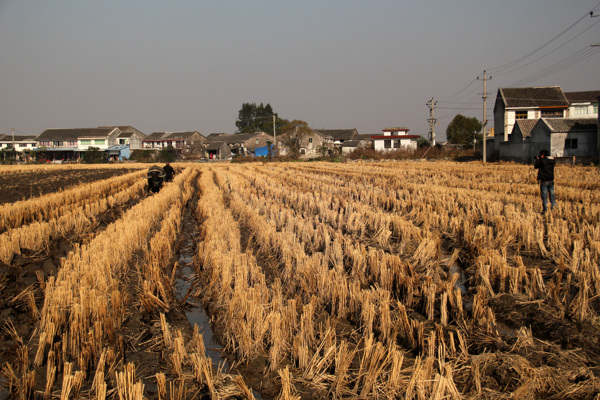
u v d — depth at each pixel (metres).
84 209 17.12
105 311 6.79
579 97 69.31
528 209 15.34
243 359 6.23
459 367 5.70
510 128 61.12
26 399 5.21
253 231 13.21
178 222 14.52
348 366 5.62
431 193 19.80
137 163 73.19
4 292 8.26
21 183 32.00
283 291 8.54
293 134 84.25
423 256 9.99
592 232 11.02
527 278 8.20
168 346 6.62
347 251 10.06
